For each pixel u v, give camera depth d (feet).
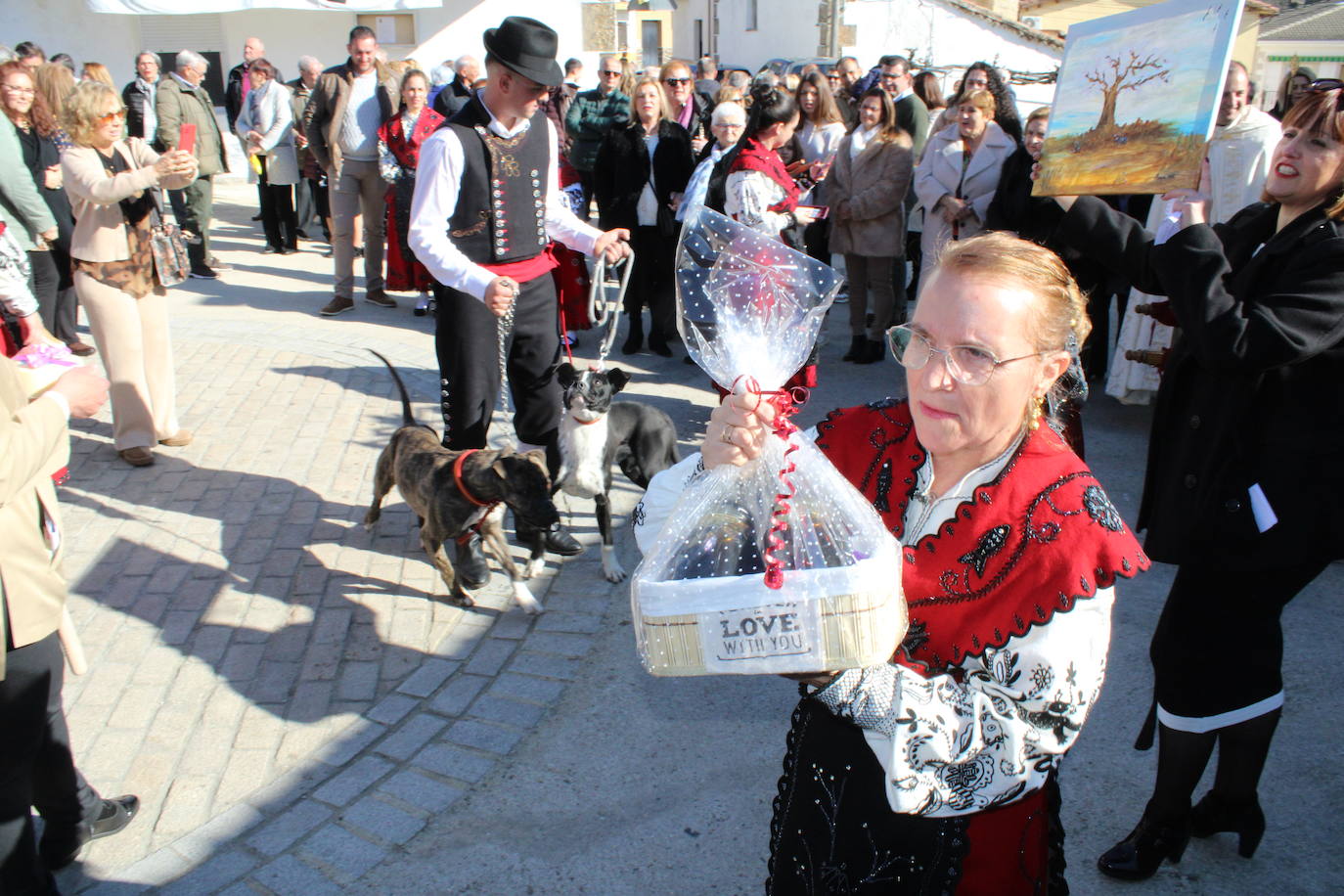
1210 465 7.83
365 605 14.10
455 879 9.35
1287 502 7.57
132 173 16.56
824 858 5.38
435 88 37.22
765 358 5.13
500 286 13.17
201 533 15.98
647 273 25.50
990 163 20.57
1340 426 7.44
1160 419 8.45
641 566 5.08
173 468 18.43
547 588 14.88
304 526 16.33
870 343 25.18
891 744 4.66
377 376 23.76
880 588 4.57
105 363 17.84
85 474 18.03
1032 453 5.00
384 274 33.99
